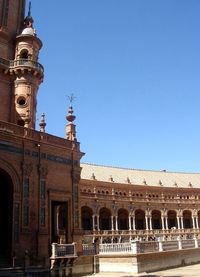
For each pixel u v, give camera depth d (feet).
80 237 118.11
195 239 147.64
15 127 106.73
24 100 138.41
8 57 143.33
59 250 101.09
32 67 139.64
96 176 263.49
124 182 272.10
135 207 260.62
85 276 104.12
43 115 132.05
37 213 106.93
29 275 92.17
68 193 118.42
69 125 130.72
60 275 99.30
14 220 100.37
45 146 113.70
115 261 109.60
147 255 110.73
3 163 101.04
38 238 104.73
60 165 118.21
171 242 129.49
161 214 272.72
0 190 108.78
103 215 250.78
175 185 293.02
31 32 146.41
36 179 109.50
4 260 97.04
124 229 258.98
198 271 108.68
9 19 147.54
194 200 287.28
